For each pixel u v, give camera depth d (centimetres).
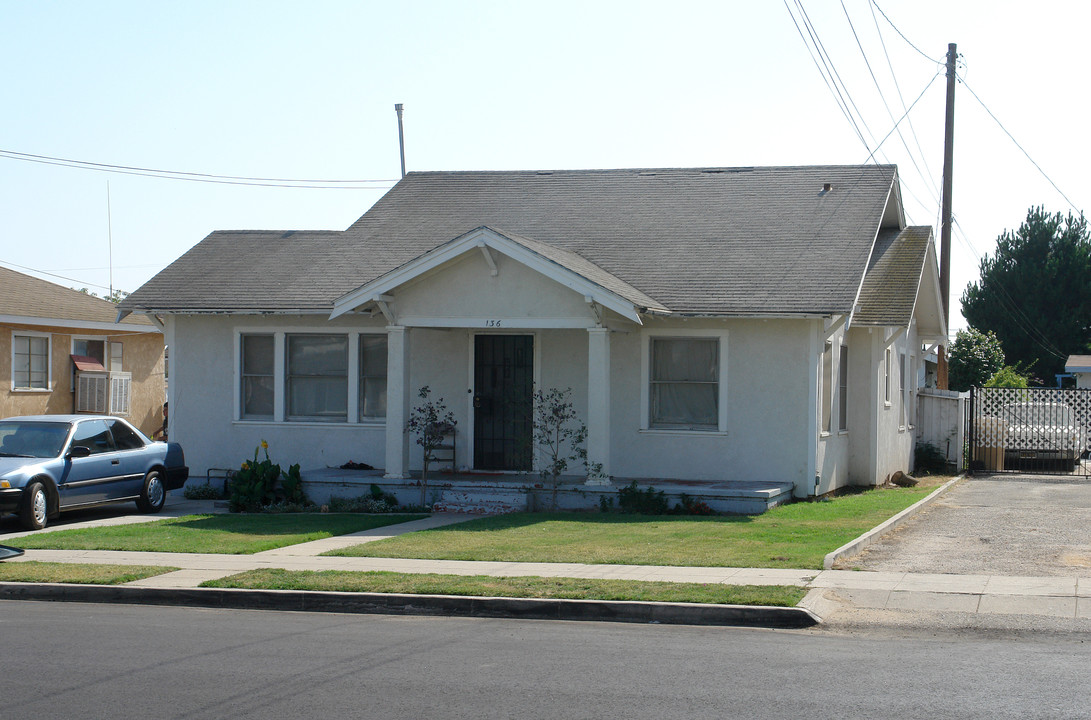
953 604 940
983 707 641
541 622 941
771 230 1967
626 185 2248
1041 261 4853
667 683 706
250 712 650
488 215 2188
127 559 1244
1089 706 643
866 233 1900
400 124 3766
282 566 1176
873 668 743
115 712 653
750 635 871
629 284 1803
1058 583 1014
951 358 3806
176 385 2025
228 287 2008
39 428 1673
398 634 884
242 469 1817
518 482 1739
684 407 1811
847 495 1894
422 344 1911
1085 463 2683
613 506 1673
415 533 1423
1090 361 3997
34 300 2870
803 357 1741
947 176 2678
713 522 1488
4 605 1050
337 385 1980
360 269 2022
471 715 638
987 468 2502
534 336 1867
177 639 866
